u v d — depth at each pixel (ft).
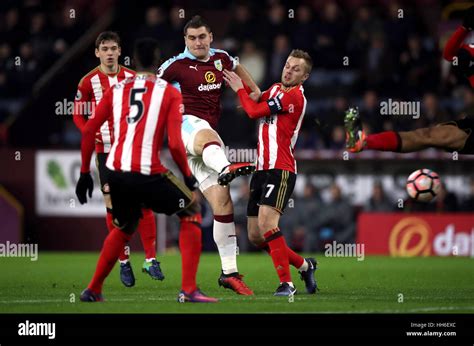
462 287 120.16
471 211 196.24
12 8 260.42
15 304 96.84
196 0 263.08
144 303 96.68
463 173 197.26
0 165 205.46
